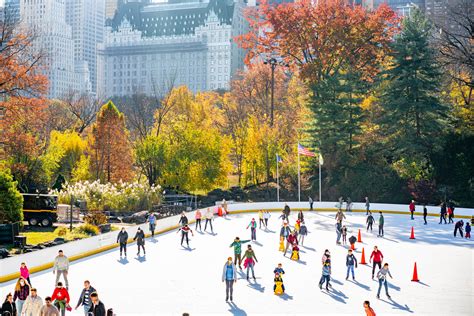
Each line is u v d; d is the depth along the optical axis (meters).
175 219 52.03
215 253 38.62
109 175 72.88
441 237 46.50
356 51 91.62
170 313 24.28
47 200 46.84
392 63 88.50
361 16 90.88
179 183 79.75
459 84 81.56
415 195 73.31
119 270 33.19
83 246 37.66
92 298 18.88
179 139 81.25
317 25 92.19
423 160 77.06
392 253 39.12
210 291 28.17
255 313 24.30
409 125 79.19
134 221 53.62
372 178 79.25
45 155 70.75
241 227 52.22
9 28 58.38
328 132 83.50
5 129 56.84
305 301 26.30
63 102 121.25
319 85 86.81
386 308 25.33
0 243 38.91
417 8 84.25
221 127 108.00
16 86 56.47
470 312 24.83
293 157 89.44
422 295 27.66
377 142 81.88
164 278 30.98
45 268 33.66
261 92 117.19
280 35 98.75
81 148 80.31
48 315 18.27
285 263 35.22
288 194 86.56
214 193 85.69
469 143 75.31
